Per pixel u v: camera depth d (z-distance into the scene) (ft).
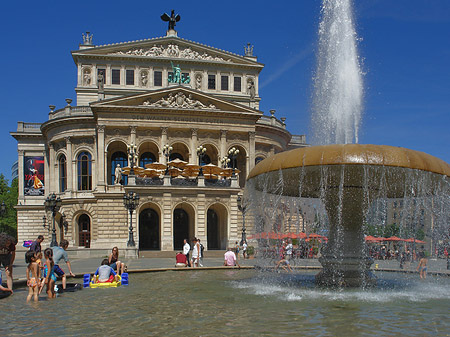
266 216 76.28
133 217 193.36
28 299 52.54
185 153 241.76
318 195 63.72
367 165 50.78
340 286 60.39
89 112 235.81
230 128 229.45
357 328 37.86
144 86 253.85
